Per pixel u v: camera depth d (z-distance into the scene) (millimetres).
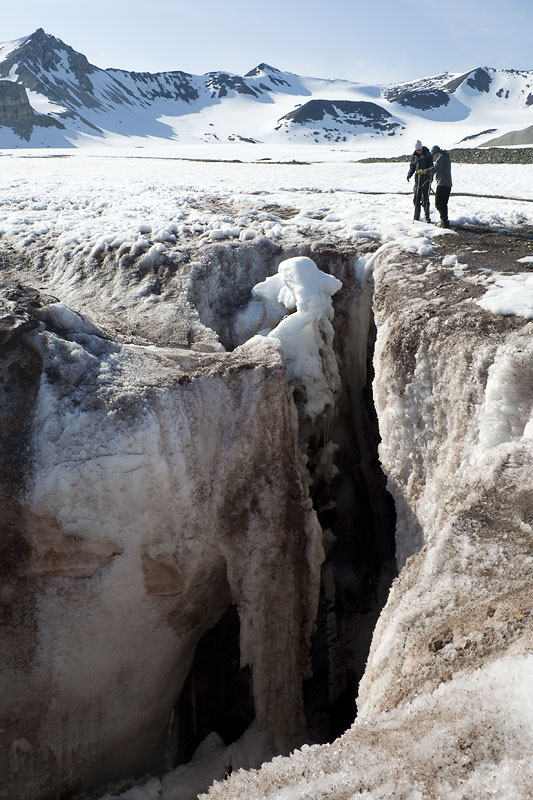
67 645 6066
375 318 8055
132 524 6020
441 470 6148
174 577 6273
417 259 8641
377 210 12117
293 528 6637
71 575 5996
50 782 6395
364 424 8914
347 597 8242
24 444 5957
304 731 7066
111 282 9062
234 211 12148
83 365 6336
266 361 6750
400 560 6559
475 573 3922
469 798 2578
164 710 6848
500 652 3275
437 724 2998
